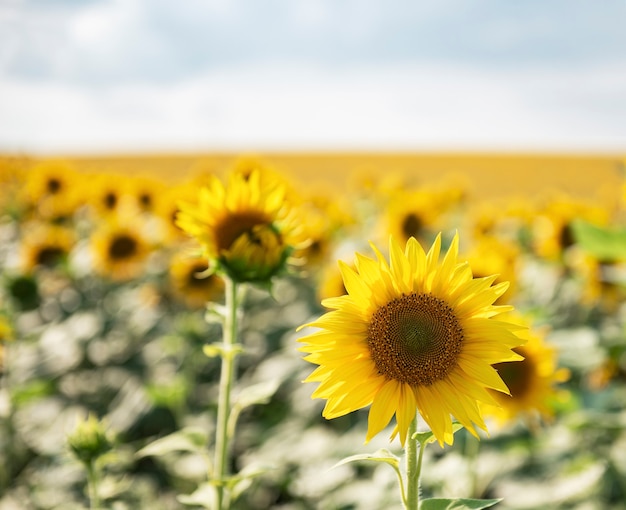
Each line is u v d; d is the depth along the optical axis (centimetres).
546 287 234
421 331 82
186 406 202
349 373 82
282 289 260
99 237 259
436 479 128
